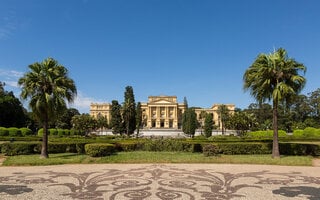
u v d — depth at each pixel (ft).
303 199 36.47
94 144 82.23
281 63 77.25
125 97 219.82
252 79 80.79
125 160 75.66
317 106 319.88
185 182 47.26
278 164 71.00
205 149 82.23
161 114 472.85
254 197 37.35
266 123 302.25
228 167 65.51
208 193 39.50
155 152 91.50
